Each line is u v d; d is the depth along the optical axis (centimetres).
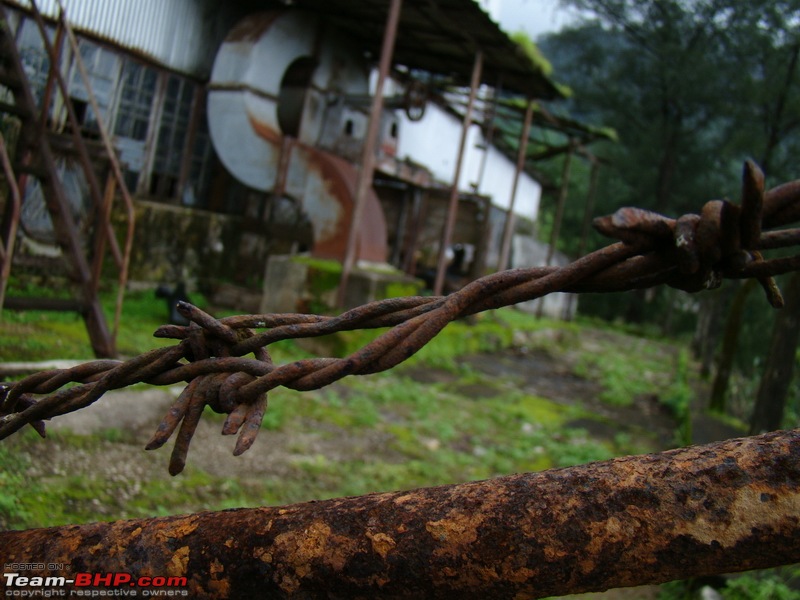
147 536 119
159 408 595
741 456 93
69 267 677
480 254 1611
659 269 101
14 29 952
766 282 99
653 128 2930
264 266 1298
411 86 1362
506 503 100
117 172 689
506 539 99
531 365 1389
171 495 468
